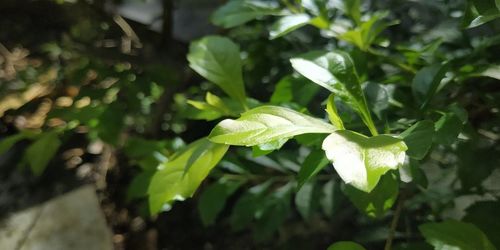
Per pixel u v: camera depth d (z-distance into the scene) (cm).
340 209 53
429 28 45
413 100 27
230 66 27
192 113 30
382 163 16
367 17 38
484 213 26
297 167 38
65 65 66
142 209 44
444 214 38
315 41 49
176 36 73
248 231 62
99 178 64
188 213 63
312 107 39
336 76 21
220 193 39
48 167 67
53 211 60
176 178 23
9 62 71
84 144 69
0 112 67
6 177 66
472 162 29
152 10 77
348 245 21
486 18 20
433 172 36
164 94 58
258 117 17
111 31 60
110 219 60
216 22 31
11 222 60
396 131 25
